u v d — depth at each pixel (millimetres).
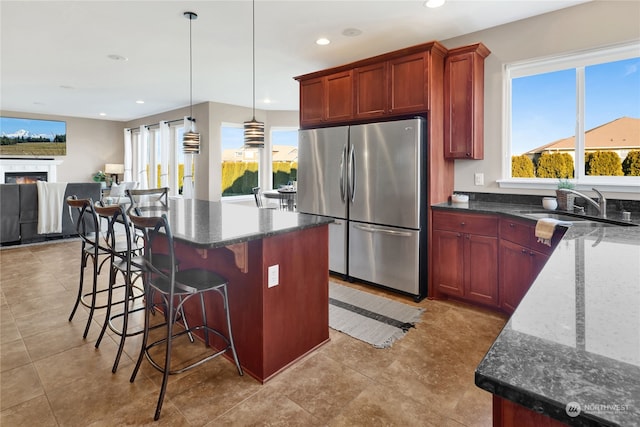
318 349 2389
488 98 3396
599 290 907
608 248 1428
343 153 3707
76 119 8758
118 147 9461
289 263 2152
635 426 417
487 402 1844
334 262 3893
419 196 3211
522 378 525
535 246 2475
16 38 3652
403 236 3303
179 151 7672
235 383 2014
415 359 2266
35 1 2885
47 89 5824
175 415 1744
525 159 3340
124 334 2111
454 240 3141
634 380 507
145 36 3600
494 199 3398
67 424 1676
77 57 4246
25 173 8109
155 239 2918
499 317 2898
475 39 3459
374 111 3529
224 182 7316
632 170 2840
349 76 3715
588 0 2850
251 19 3197
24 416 1724
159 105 7176
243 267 2037
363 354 2330
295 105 7102
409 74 3273
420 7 2969
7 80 5270
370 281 3588
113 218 2355
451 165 3586
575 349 599
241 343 2150
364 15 3113
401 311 3029
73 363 2189
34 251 4996
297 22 3264
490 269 2941
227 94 6137
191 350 2371
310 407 1809
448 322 2809
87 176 9000
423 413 1765
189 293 1874
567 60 3064
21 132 8031
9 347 2375
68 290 3459
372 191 3498
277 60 4320
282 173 7848
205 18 3189
